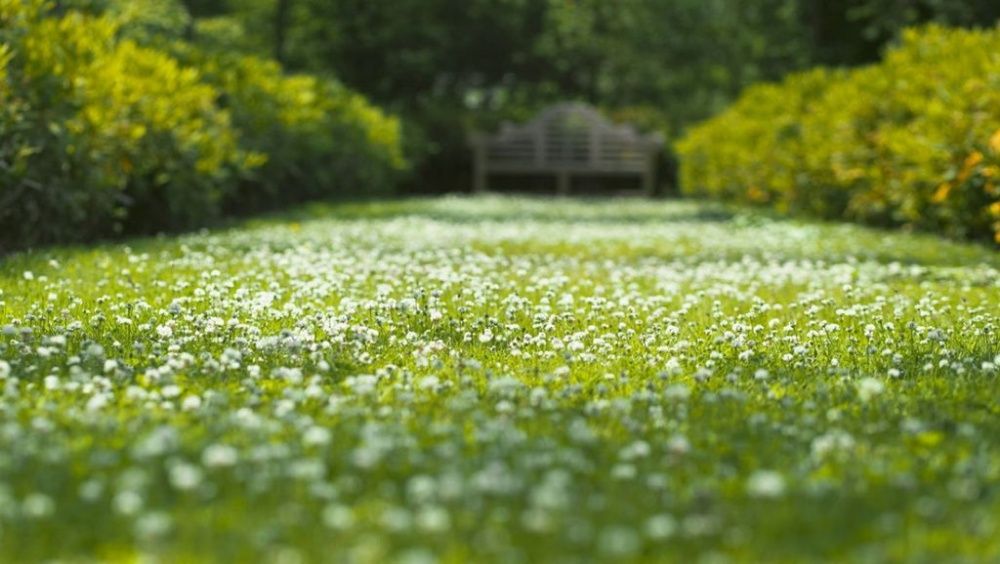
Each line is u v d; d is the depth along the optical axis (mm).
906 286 10469
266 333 7371
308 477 4098
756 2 42969
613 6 46469
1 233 12305
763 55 43031
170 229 15984
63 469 4227
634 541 3383
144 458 4270
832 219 20688
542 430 5035
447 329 7648
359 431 4820
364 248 13641
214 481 4098
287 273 10445
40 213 12672
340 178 27859
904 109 17641
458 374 6188
